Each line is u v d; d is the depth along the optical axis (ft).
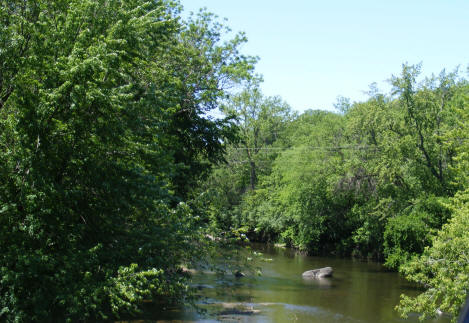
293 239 160.66
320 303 72.49
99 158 32.99
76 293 28.12
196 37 76.23
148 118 36.52
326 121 159.74
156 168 36.29
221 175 182.19
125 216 34.76
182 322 51.11
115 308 28.37
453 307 45.34
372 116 112.37
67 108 31.04
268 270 108.17
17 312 26.86
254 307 66.64
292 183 155.53
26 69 30.63
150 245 32.09
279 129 212.84
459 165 60.80
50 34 32.12
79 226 32.04
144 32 37.32
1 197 29.86
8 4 34.60
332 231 153.38
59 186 30.22
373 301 75.05
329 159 142.92
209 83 74.08
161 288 32.76
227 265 41.34
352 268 116.06
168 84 43.65
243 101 200.64
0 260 27.99
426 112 101.09
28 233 29.81
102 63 29.37
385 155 105.91
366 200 128.16
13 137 31.01
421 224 91.86
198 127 77.10
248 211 182.19
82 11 33.45
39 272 28.84
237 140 83.66
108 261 32.01
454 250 47.26
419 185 101.91
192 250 36.60
